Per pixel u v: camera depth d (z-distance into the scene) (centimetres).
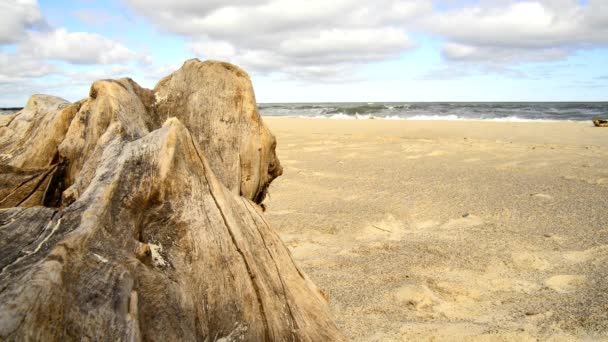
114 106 312
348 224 557
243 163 335
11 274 159
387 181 819
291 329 221
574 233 510
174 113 352
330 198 696
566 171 874
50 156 365
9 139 418
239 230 240
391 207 635
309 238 517
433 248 473
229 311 207
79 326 151
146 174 234
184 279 204
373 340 299
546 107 4191
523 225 546
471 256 449
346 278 402
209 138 329
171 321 182
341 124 2103
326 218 584
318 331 234
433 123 2088
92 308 159
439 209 627
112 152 261
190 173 246
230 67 361
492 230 531
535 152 1131
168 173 235
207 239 223
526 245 477
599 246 465
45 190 329
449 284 386
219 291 210
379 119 2575
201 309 202
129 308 167
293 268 268
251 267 227
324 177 864
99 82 332
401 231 543
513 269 419
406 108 3997
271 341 210
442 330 310
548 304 349
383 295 366
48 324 143
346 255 461
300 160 1076
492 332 306
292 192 741
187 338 183
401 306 349
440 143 1330
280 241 280
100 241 193
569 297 358
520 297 365
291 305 234
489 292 376
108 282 172
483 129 1770
